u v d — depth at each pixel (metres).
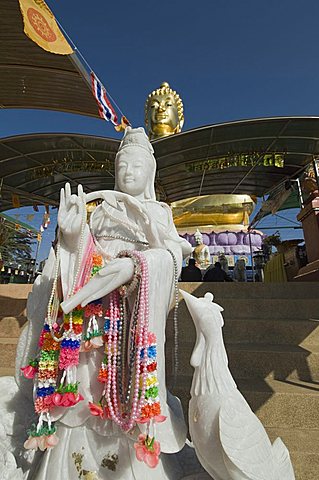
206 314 1.51
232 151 7.71
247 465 1.26
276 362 3.19
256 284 4.84
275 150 7.68
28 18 3.86
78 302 1.40
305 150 7.71
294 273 7.29
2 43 5.12
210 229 15.41
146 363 1.39
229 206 15.75
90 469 1.42
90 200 1.68
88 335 1.48
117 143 7.16
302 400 2.62
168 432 1.50
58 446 1.47
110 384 1.42
